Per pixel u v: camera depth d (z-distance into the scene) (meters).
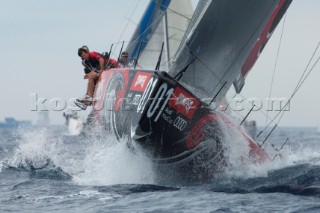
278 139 158.12
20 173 47.06
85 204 33.53
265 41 46.75
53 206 33.25
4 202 34.88
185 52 38.31
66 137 118.81
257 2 38.53
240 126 42.25
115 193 36.47
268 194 35.31
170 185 39.97
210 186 38.62
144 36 65.06
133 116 37.62
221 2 37.84
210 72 39.34
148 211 31.47
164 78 36.53
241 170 40.94
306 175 39.88
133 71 39.69
